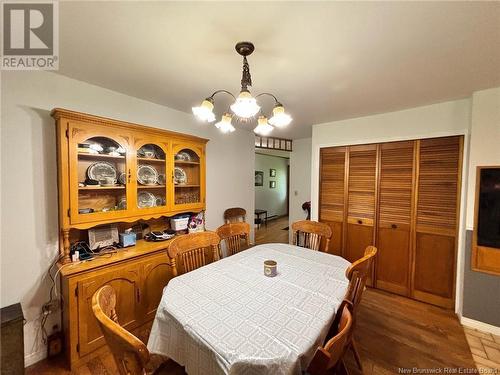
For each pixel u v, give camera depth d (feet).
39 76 5.58
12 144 5.23
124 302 6.01
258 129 5.51
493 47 4.49
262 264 5.92
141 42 4.47
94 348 5.51
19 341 4.80
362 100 7.52
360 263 4.25
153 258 6.61
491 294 6.59
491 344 6.17
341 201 10.13
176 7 3.54
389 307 7.97
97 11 3.62
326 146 10.42
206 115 4.89
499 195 6.41
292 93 6.94
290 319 3.65
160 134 7.31
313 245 7.84
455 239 7.68
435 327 6.89
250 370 2.83
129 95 7.28
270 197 24.64
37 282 5.59
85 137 5.67
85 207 6.32
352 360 5.64
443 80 6.00
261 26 3.97
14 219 5.27
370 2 3.38
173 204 7.75
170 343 3.86
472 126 6.75
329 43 4.43
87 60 5.16
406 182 8.54
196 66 5.42
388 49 4.62
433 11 3.54
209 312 3.81
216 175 10.50
